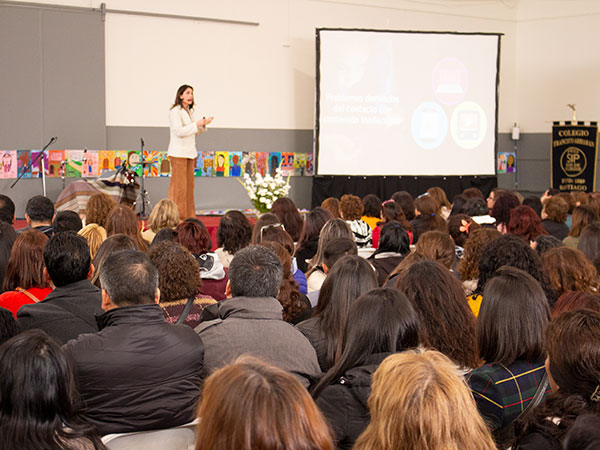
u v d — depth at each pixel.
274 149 10.88
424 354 1.32
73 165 9.47
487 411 1.93
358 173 10.74
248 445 0.96
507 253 2.83
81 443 1.43
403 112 10.82
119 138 9.78
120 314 2.08
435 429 1.16
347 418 1.77
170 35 9.98
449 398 1.18
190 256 2.79
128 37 9.73
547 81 12.32
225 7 10.31
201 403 1.04
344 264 2.45
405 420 1.18
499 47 10.98
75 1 9.32
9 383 1.37
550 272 2.91
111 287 2.14
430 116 10.92
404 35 10.71
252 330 2.28
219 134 10.50
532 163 12.59
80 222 4.53
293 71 10.89
